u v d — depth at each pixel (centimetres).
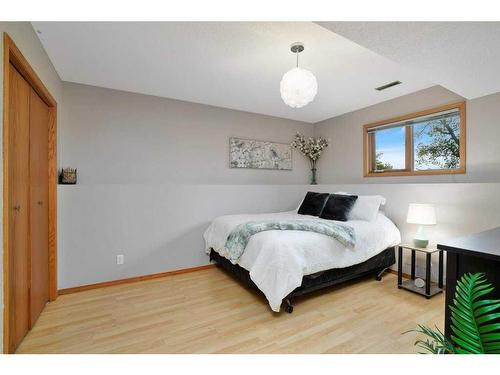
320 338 184
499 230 160
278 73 278
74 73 276
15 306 169
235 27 196
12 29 151
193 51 232
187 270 333
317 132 482
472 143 279
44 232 231
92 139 309
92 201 279
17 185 170
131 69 268
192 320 210
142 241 306
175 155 361
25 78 183
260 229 249
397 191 324
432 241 290
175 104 361
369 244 276
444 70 207
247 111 418
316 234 244
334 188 405
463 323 87
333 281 253
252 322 206
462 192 266
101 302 244
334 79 292
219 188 360
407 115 338
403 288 272
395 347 174
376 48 178
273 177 446
